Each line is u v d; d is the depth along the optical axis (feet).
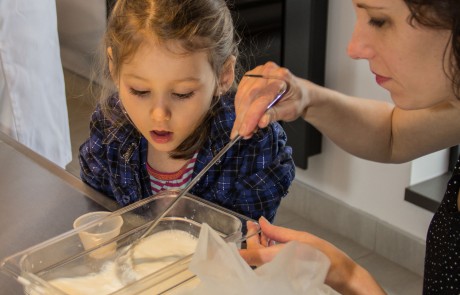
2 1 5.97
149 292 2.73
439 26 2.34
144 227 3.20
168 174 4.00
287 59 7.69
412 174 7.22
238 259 2.44
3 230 3.40
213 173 3.94
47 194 3.72
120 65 3.43
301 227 8.30
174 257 3.11
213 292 2.40
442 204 3.19
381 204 7.63
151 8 3.48
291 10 7.41
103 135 4.07
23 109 6.40
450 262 3.08
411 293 6.96
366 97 7.38
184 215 3.31
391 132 4.00
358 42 2.65
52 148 6.79
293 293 2.36
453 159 7.41
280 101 3.32
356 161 7.74
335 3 7.37
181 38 3.37
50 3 6.43
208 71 3.48
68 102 11.09
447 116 3.66
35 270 2.93
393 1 2.40
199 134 3.86
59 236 3.03
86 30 11.33
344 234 8.09
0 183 3.82
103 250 3.05
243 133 3.13
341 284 2.93
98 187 4.10
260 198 3.88
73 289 2.88
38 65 6.40
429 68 2.51
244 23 7.71
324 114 3.76
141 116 3.49
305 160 7.99
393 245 7.53
